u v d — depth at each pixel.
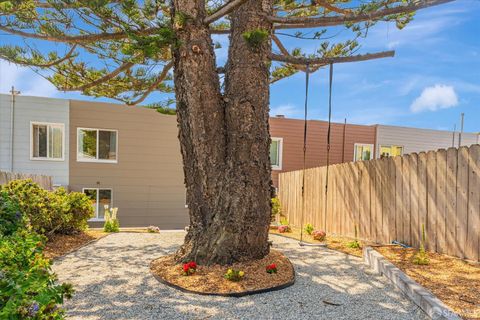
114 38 5.79
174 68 4.85
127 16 5.61
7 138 10.84
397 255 4.80
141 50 4.39
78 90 7.57
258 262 4.53
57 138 11.33
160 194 12.29
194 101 4.64
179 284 3.93
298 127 14.12
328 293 3.78
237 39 4.81
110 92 7.77
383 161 6.07
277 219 10.55
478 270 4.03
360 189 6.71
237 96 4.68
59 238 6.88
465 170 4.46
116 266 4.92
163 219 12.30
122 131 11.91
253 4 4.80
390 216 5.86
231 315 3.19
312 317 3.15
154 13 5.96
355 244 6.18
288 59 5.20
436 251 4.90
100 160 11.69
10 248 2.21
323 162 14.38
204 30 4.74
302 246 6.41
